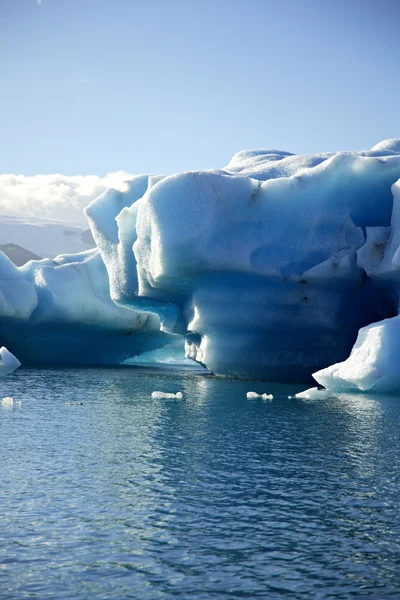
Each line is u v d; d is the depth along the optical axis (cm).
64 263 3183
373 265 1761
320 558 538
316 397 1543
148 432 1047
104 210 2344
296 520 626
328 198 1817
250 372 2094
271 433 1053
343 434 1052
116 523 608
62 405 1373
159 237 1788
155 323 3234
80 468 798
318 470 811
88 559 528
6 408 1311
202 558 535
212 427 1104
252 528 603
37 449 902
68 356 3195
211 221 1775
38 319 2906
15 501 664
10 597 464
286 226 1825
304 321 1934
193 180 1789
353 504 676
